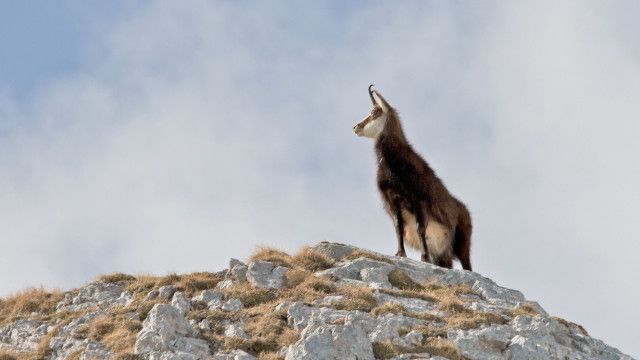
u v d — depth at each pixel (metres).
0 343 79.75
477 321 73.19
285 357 65.94
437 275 85.31
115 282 87.88
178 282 83.31
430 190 89.81
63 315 81.88
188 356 65.81
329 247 89.44
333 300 76.31
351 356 64.88
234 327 71.56
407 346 68.12
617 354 74.62
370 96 93.44
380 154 90.69
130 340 70.06
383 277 83.69
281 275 81.44
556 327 73.56
